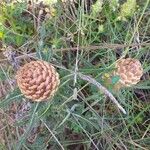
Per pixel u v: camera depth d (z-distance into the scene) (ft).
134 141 0.73
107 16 0.74
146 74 0.74
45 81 0.54
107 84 0.63
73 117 0.68
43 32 0.69
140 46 0.71
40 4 0.74
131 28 0.75
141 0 0.78
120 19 0.71
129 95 0.73
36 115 0.60
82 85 0.71
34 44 0.74
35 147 0.71
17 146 0.65
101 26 0.70
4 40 0.75
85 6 0.76
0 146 0.72
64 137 0.74
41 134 0.72
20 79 0.54
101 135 0.71
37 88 0.54
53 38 0.75
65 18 0.75
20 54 0.74
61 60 0.73
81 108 0.68
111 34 0.75
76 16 0.76
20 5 0.74
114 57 0.70
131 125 0.72
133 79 0.60
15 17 0.75
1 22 0.72
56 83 0.55
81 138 0.75
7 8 0.74
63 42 0.74
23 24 0.76
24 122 0.68
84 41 0.73
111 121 0.74
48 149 0.74
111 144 0.71
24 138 0.63
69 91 0.67
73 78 0.65
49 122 0.69
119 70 0.60
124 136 0.73
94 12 0.70
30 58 0.74
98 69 0.63
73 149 0.77
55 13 0.73
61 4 0.74
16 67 0.73
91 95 0.70
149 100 0.77
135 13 0.73
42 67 0.55
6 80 0.73
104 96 0.67
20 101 0.72
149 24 0.76
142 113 0.74
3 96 0.74
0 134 0.73
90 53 0.75
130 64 0.60
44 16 0.76
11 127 0.73
